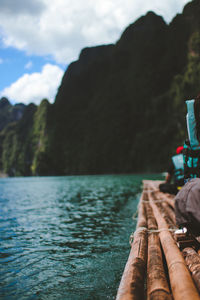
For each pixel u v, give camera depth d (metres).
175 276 1.61
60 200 9.90
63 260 3.03
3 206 8.32
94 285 2.35
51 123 153.12
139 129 96.12
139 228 3.36
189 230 1.91
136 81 102.19
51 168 133.62
